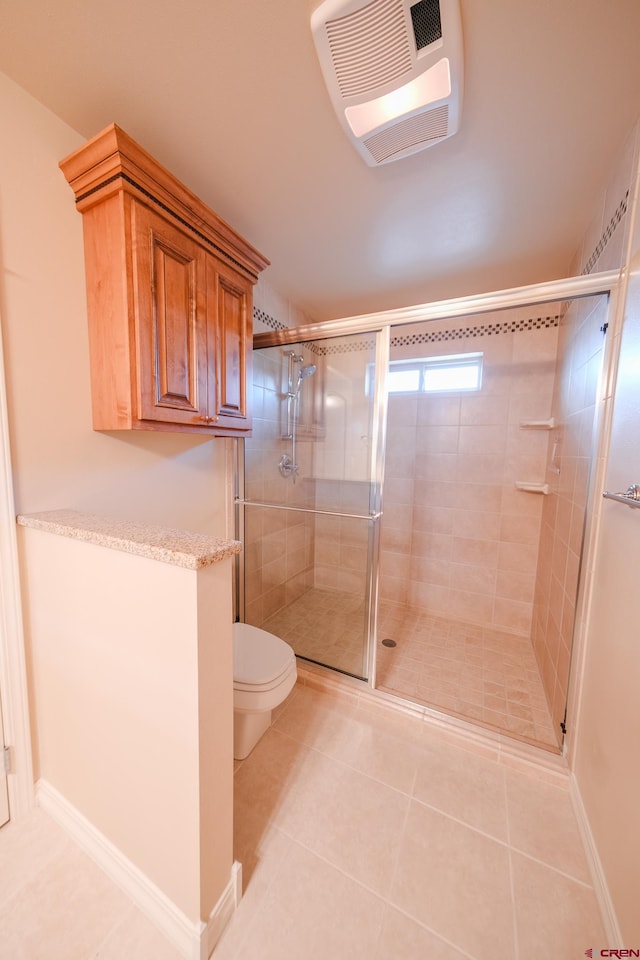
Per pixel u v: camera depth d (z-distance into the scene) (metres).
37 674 1.10
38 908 0.90
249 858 1.02
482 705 1.63
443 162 1.20
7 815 1.09
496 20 0.80
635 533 0.90
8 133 0.96
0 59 0.90
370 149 1.14
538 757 1.34
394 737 1.48
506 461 2.31
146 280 1.06
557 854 1.06
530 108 1.00
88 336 1.17
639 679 0.82
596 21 0.79
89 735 0.97
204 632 0.71
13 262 0.99
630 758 0.84
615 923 0.83
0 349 0.97
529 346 2.19
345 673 1.83
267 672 1.27
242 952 0.82
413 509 2.60
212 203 1.43
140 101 1.01
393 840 1.08
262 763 1.34
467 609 2.48
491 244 1.69
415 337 2.47
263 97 0.99
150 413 1.12
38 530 1.00
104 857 0.97
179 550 0.69
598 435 1.23
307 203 1.42
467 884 0.97
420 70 0.88
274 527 2.17
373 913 0.90
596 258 1.39
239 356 1.52
